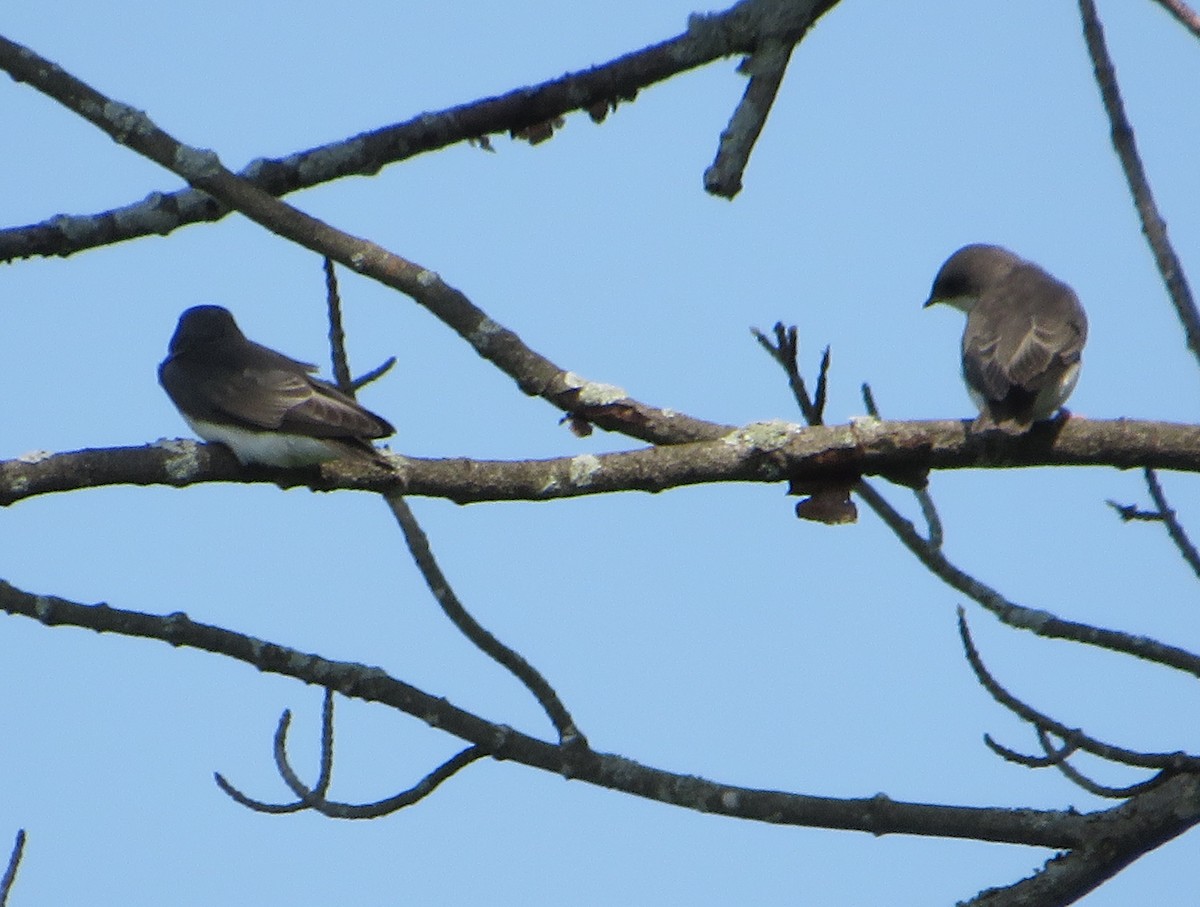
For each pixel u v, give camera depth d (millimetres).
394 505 10227
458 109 10664
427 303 10344
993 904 9680
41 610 9414
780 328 9953
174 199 10992
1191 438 10172
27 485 9844
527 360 10430
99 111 10039
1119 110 9461
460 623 10008
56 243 10883
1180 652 9930
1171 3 9359
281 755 10031
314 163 10781
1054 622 10000
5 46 9836
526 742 9938
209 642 9609
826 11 9328
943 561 10211
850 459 10188
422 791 9945
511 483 10070
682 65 10031
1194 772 9773
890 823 9648
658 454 10047
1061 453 10266
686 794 9828
